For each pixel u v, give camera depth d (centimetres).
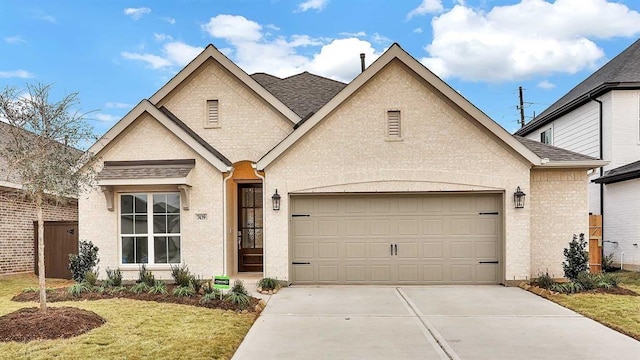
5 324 682
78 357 582
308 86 1609
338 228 1172
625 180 1508
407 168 1148
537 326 758
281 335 710
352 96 1160
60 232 1359
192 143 1169
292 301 961
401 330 736
